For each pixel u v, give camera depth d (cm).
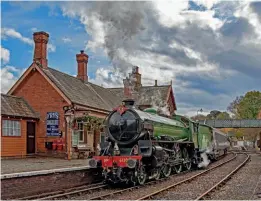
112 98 3603
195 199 1207
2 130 2320
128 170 1580
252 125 6894
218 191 1416
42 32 2745
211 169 2355
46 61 2792
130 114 1695
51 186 1356
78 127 2706
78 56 3297
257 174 2053
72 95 2736
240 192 1391
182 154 2253
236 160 3488
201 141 2594
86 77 3331
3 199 1142
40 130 2664
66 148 2588
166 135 1975
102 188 1519
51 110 2656
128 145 1688
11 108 2447
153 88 4122
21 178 1219
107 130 1720
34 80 2705
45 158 2547
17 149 2445
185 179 1745
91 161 1591
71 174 1484
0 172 1424
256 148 8569
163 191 1377
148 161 1703
